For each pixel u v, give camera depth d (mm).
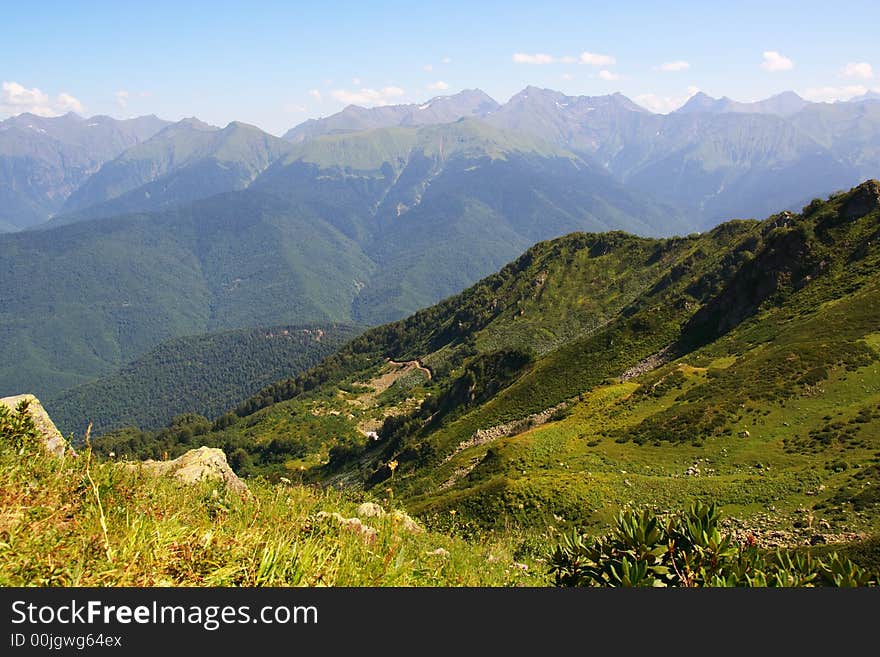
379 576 5918
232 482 11070
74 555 4859
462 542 11391
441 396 117625
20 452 7285
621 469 46094
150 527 5746
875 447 36438
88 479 6684
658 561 6047
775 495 33844
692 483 38875
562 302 177625
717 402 51469
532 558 10586
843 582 5559
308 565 5672
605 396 67000
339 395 191750
